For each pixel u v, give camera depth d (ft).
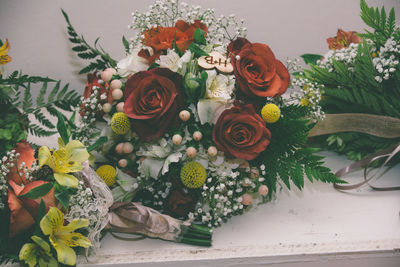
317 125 3.00
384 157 3.04
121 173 2.46
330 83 2.98
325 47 3.93
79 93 3.71
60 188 2.11
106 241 2.35
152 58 2.49
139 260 2.23
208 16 2.86
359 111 3.04
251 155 2.24
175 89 2.22
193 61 2.37
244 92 2.36
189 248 2.31
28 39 3.42
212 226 2.49
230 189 2.54
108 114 2.49
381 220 2.55
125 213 2.33
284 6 3.67
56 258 2.04
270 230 2.47
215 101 2.27
